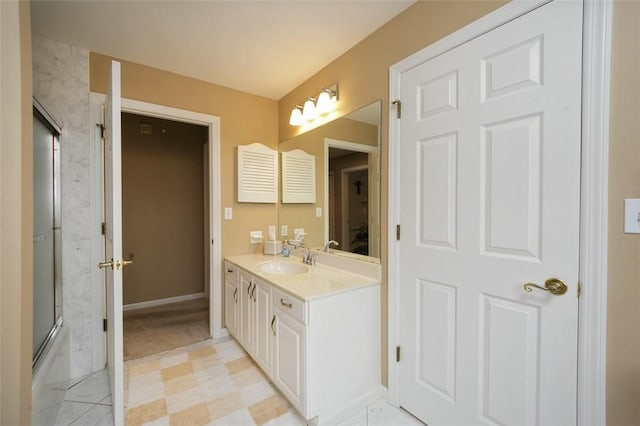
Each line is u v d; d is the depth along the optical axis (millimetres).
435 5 1481
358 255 1961
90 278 2041
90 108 2039
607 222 985
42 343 1624
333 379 1568
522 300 1184
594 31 995
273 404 1712
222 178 2633
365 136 1902
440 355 1477
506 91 1218
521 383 1188
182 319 3088
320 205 2334
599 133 991
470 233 1349
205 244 3838
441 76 1454
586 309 1023
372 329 1750
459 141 1384
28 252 1106
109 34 1867
